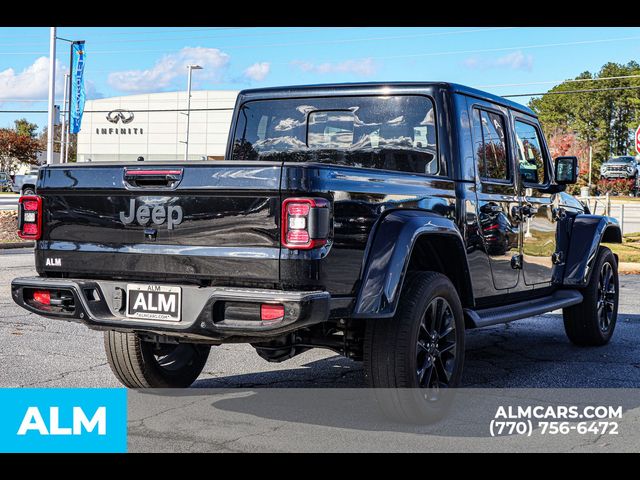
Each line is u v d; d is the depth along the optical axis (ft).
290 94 19.72
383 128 18.52
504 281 19.70
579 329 23.91
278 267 13.24
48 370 19.61
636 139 49.88
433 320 15.75
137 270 14.42
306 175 13.20
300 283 13.17
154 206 14.21
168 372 17.84
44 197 15.43
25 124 336.70
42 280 15.10
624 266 48.85
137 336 16.06
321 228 13.21
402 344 14.85
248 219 13.44
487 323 17.56
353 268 14.07
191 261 13.89
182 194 13.96
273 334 13.25
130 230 14.48
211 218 13.74
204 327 13.55
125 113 235.20
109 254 14.67
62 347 22.43
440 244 16.88
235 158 20.48
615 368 21.08
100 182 14.71
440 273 16.47
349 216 13.97
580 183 182.29
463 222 17.49
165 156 232.12
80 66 127.44
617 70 314.35
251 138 20.29
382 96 18.57
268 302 13.05
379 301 14.20
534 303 20.89
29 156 274.77
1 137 270.87
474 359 22.25
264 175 13.29
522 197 20.68
